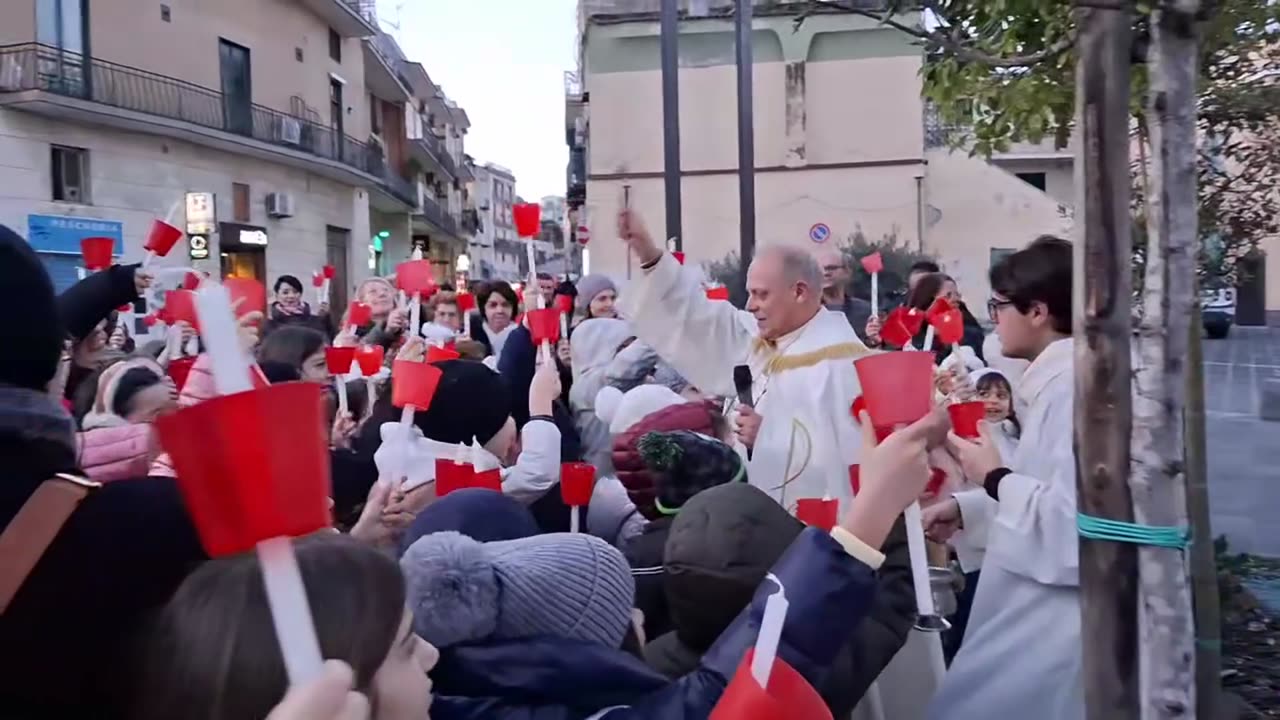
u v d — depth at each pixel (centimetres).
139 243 2391
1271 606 590
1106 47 205
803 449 378
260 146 2709
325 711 98
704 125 2570
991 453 290
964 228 2569
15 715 151
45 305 162
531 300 431
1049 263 304
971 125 485
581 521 351
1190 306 211
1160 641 211
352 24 3281
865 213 2545
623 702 178
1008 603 287
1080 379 214
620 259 2572
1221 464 1063
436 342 555
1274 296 3269
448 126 5788
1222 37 394
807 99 2555
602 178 2586
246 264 2798
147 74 2397
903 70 2519
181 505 163
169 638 131
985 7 396
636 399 379
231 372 98
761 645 123
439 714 176
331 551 137
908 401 174
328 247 3231
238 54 2772
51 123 2192
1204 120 500
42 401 161
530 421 355
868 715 293
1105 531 213
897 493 172
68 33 2247
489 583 178
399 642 139
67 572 153
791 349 397
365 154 3350
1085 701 222
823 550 170
